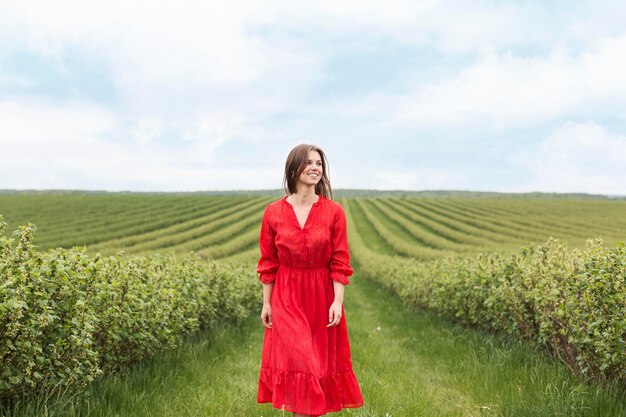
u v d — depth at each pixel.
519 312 6.94
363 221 65.44
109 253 30.42
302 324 3.36
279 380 3.31
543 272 6.44
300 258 3.45
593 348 4.91
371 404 4.71
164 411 4.36
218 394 4.95
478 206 76.69
